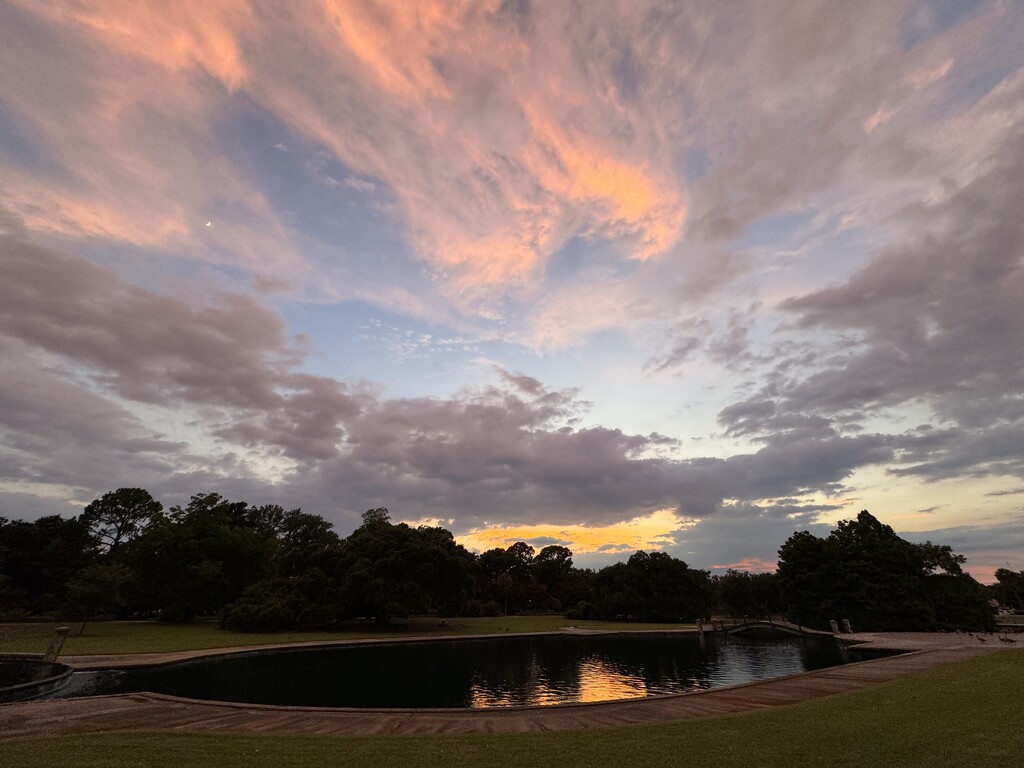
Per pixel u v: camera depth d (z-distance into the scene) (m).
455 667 30.91
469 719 13.57
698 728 11.35
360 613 57.16
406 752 9.37
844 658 35.31
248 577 62.72
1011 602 100.50
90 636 40.66
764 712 13.16
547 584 105.75
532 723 13.09
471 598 78.50
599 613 77.81
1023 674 18.05
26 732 11.83
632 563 83.00
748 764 8.41
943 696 14.34
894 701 13.95
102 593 43.91
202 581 56.50
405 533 60.06
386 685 24.77
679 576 78.38
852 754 8.81
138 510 86.38
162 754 8.97
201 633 45.22
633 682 26.33
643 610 75.31
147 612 66.75
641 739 10.34
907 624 51.94
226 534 61.56
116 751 9.16
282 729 12.31
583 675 28.44
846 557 56.66
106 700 15.68
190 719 13.37
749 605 81.00
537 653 38.47
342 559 57.00
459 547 62.75
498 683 25.69
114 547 83.44
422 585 57.03
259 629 49.56
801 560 58.38
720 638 50.84
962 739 9.55
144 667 26.92
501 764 8.57
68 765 8.20
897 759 8.44
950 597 52.41
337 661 32.75
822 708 13.33
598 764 8.54
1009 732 9.94
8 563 70.88
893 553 54.69
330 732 11.97
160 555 59.19
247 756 8.95
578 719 13.57
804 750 9.19
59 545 72.75
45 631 45.62
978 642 38.91
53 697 20.02
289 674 27.30
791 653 38.66
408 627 57.56
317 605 52.81
